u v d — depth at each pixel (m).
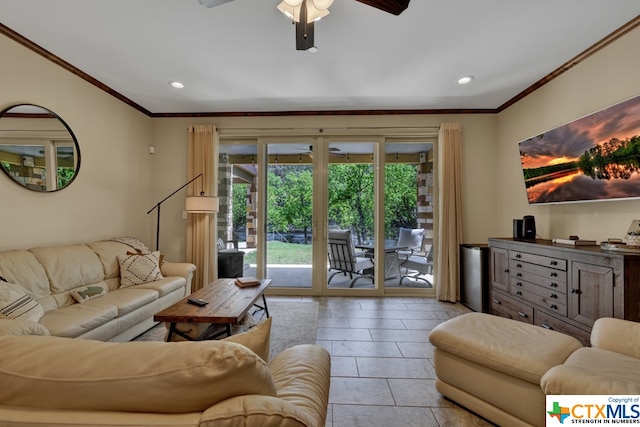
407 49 2.54
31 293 2.13
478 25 2.21
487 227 3.95
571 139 2.46
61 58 2.71
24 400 0.66
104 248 2.99
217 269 4.18
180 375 0.65
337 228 4.20
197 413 0.66
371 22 2.18
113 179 3.46
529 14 2.08
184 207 4.17
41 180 2.59
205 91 3.43
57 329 1.89
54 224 2.73
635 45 2.14
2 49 2.28
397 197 4.23
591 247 2.22
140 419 0.64
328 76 3.05
